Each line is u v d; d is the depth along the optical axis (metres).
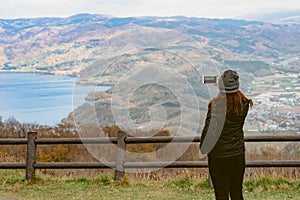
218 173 3.69
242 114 3.60
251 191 5.84
